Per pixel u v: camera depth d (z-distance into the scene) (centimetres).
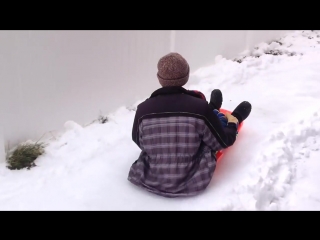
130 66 417
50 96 358
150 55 433
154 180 290
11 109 333
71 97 375
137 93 434
